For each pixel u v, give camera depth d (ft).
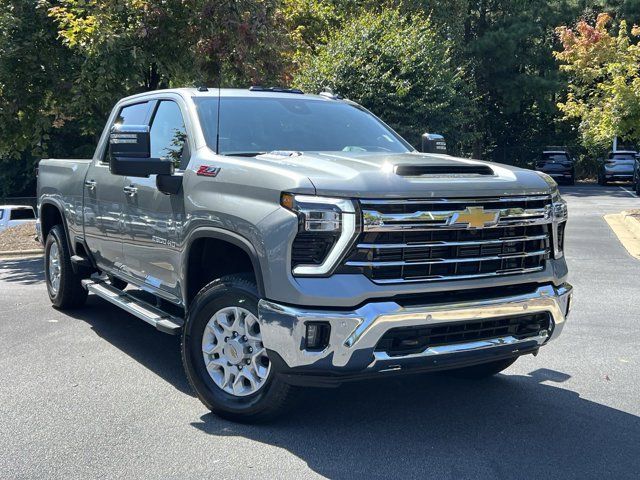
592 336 23.09
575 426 15.55
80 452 13.98
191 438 14.67
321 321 13.35
